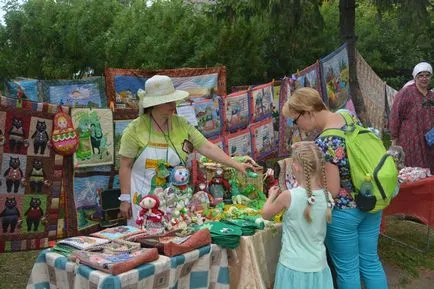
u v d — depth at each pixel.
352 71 8.06
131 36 8.20
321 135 3.20
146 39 8.20
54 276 2.77
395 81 13.26
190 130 3.63
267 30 9.38
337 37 10.79
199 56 8.47
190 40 8.70
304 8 8.34
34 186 3.85
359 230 3.32
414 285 4.53
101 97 4.93
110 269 2.46
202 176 4.07
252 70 9.48
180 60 8.65
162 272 2.68
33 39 8.41
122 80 4.96
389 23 13.09
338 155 3.10
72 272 2.63
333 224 3.22
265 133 6.12
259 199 4.15
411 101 5.62
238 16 8.80
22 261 4.88
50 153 3.91
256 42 9.36
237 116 5.69
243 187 4.13
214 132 5.42
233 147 5.64
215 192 3.96
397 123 5.74
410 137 5.64
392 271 4.80
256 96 5.95
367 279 3.35
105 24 8.66
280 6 7.88
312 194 3.00
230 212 3.65
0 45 8.56
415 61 13.27
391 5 8.00
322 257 3.06
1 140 3.63
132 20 8.59
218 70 5.68
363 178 3.07
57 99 4.69
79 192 4.12
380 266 3.38
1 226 3.73
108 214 4.32
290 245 3.06
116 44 8.02
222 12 8.84
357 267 3.29
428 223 4.68
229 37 8.92
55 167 3.96
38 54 8.49
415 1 7.51
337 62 7.56
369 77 9.42
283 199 3.03
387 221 6.36
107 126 4.23
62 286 2.74
